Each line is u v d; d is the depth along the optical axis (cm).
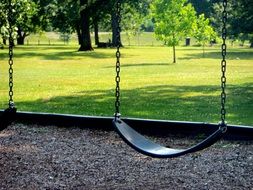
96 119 1091
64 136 1021
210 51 5144
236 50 5384
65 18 5209
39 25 5206
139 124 1043
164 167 796
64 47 6003
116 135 1028
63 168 789
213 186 702
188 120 1220
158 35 3578
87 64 3225
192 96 1669
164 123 1026
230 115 1291
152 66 3047
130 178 739
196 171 776
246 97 1631
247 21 4525
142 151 651
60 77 2350
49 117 1129
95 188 694
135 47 6191
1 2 1584
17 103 1506
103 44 5969
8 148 926
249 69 2811
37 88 1905
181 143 966
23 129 1084
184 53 4716
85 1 5044
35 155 872
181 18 3578
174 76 2411
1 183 711
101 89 1886
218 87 1933
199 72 2636
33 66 3011
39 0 4922
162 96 1677
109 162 826
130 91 1825
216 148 916
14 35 1664
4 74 2439
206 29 4394
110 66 3059
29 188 691
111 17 6025
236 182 721
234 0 4531
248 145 938
